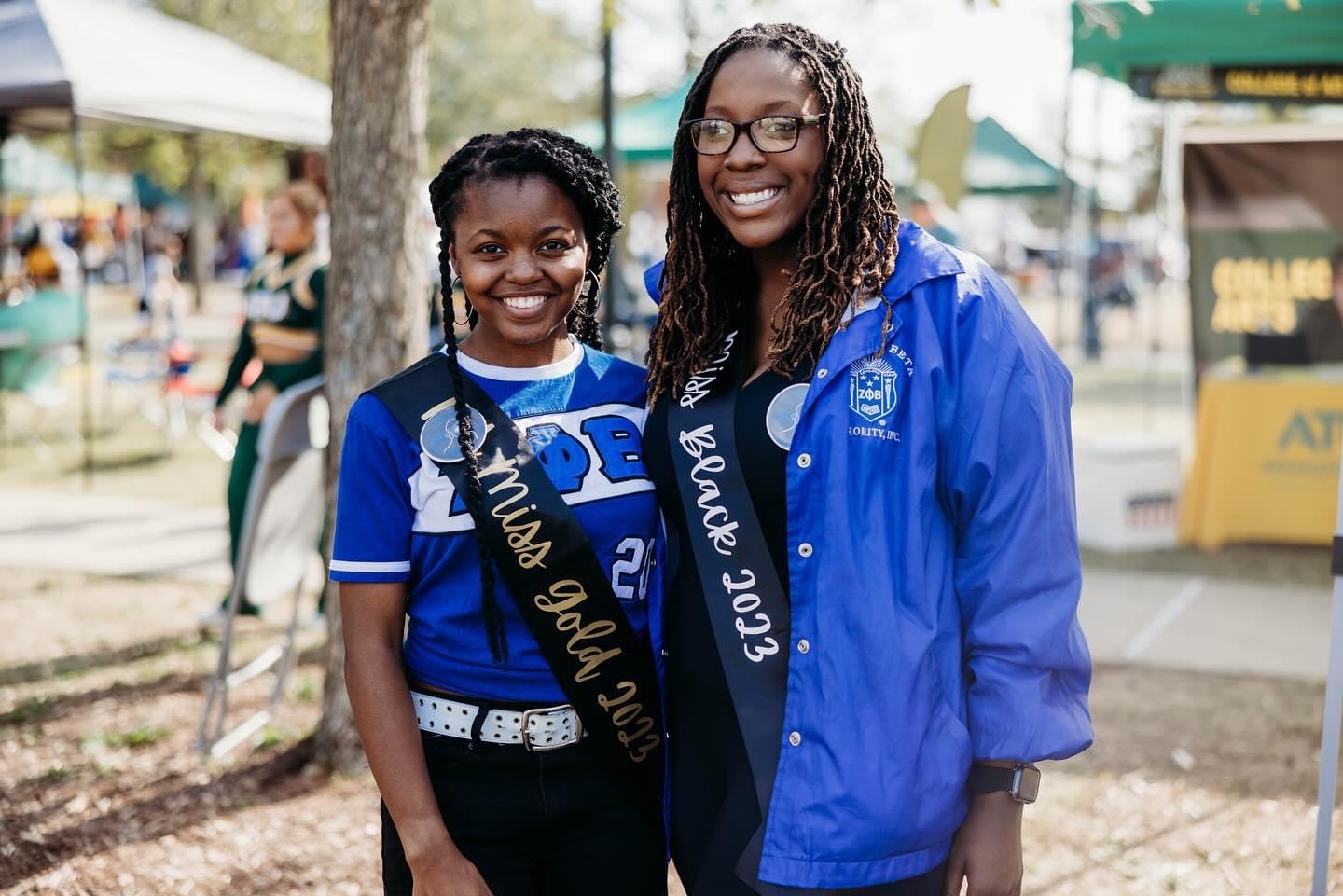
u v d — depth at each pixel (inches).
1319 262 295.1
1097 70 279.0
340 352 143.5
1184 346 762.8
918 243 70.9
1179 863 132.4
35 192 679.7
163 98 281.1
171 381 410.6
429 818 69.4
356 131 140.3
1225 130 305.1
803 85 70.4
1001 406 66.2
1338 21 246.8
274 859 130.3
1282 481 283.1
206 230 1202.0
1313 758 161.0
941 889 69.3
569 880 76.4
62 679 186.9
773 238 71.7
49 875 125.8
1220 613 230.5
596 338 83.9
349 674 71.1
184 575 250.2
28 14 271.9
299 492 163.2
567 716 74.3
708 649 72.7
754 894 69.4
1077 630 68.6
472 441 71.5
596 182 76.0
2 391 428.5
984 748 67.1
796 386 69.8
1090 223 576.7
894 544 66.5
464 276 73.5
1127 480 285.7
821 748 66.8
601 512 73.8
